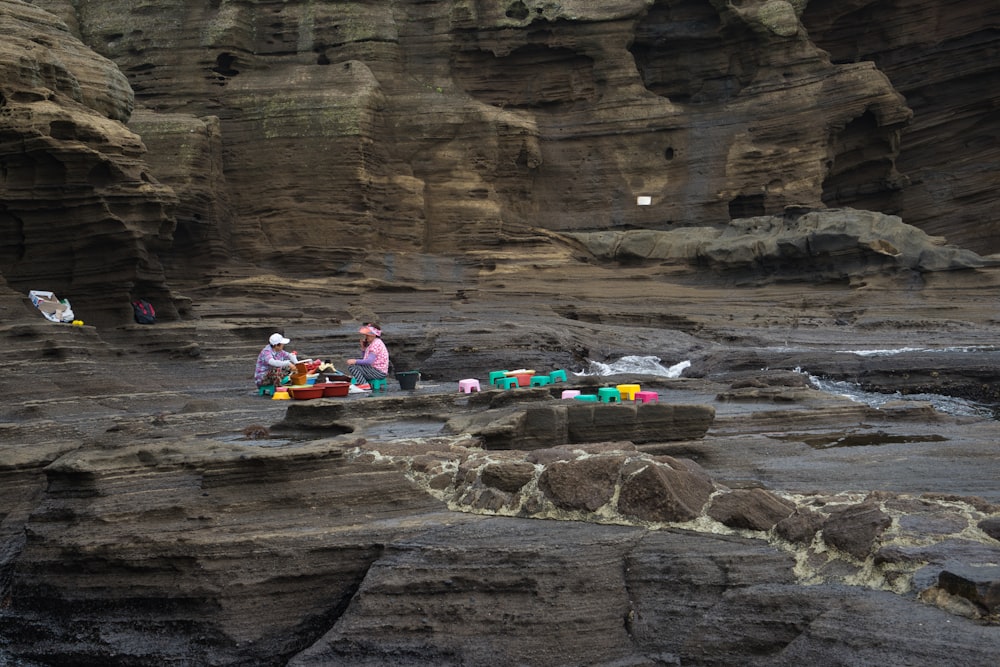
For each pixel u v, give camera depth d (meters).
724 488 7.75
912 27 35.78
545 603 6.77
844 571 6.36
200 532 7.84
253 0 33.78
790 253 29.62
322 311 26.44
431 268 31.31
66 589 7.86
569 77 35.38
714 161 34.09
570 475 7.88
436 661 6.66
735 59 35.47
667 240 32.62
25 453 9.78
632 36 34.94
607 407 10.66
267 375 15.73
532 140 34.12
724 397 15.54
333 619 7.54
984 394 19.70
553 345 23.44
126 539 7.79
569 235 33.53
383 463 8.75
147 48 32.84
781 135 33.72
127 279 18.38
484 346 22.86
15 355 14.62
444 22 34.69
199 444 9.05
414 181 32.97
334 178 31.69
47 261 17.94
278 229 31.77
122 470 8.42
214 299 27.69
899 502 6.85
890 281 28.69
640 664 6.38
